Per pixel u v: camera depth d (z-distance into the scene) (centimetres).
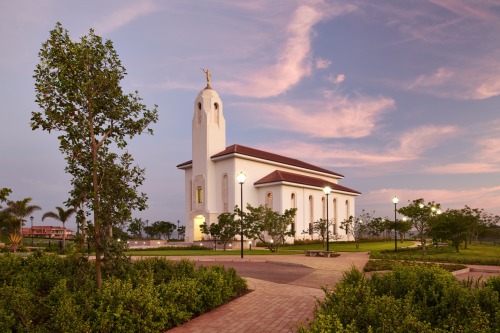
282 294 1090
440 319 539
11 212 4112
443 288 629
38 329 679
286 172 5472
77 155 866
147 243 5056
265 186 4928
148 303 721
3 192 880
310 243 4797
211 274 982
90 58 885
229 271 1123
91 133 880
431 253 2875
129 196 897
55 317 683
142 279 870
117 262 887
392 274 760
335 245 4459
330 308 602
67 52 866
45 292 950
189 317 812
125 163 916
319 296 1061
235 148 5028
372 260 2028
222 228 3812
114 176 882
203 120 5094
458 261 1967
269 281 1370
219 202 4938
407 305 530
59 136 852
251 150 5384
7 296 736
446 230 2959
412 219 2864
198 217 5091
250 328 761
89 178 871
